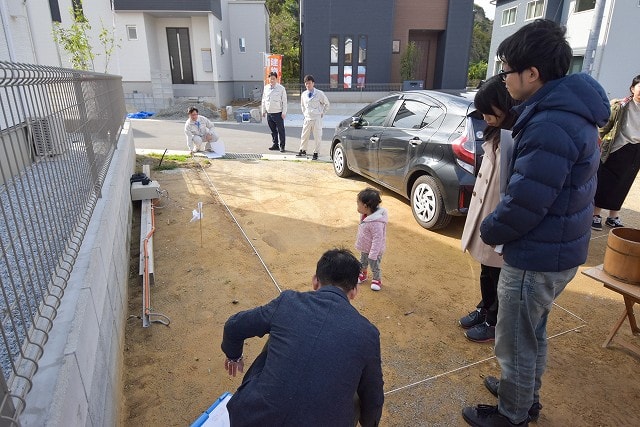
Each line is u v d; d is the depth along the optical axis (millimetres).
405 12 20984
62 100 2783
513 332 2230
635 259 2891
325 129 15539
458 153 4699
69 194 2742
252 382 1729
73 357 1724
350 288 1949
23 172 2064
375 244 3760
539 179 1897
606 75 18781
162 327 3363
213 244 4820
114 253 3281
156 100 18969
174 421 2533
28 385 1555
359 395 1814
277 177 7645
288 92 21750
